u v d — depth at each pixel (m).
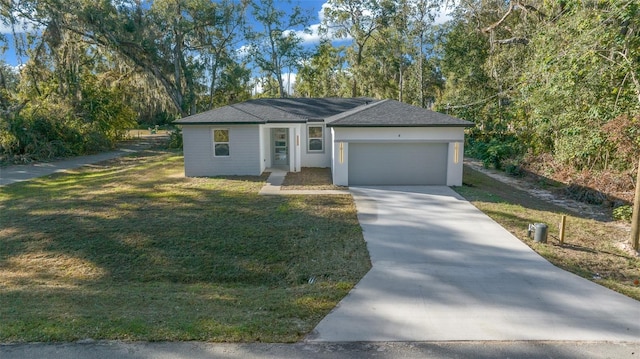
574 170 16.09
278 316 4.96
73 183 15.98
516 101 22.58
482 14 27.98
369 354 4.08
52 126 24.91
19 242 8.62
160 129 52.25
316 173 16.97
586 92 14.84
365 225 9.55
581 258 7.68
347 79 45.06
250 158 16.34
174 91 30.98
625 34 13.30
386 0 38.69
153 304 5.37
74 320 4.54
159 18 29.34
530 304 5.48
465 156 26.39
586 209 12.45
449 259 7.41
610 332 4.66
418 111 15.24
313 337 4.43
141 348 3.98
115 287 6.51
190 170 16.45
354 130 14.09
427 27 35.31
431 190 13.61
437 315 5.11
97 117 29.58
